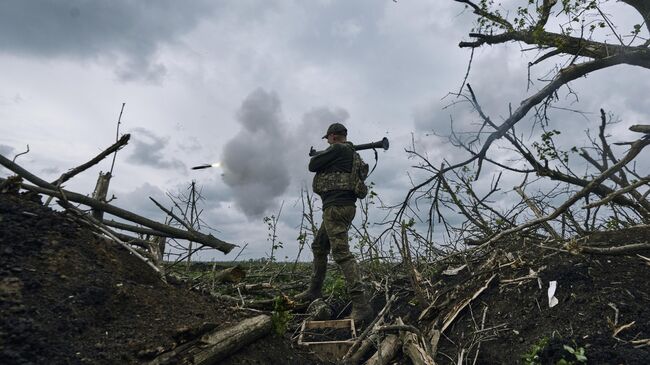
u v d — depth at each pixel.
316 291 5.22
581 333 3.19
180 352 2.41
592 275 3.87
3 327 2.10
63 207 3.56
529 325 3.56
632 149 4.04
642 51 5.11
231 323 2.86
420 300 4.46
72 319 2.34
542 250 4.63
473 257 5.41
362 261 5.96
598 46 5.52
